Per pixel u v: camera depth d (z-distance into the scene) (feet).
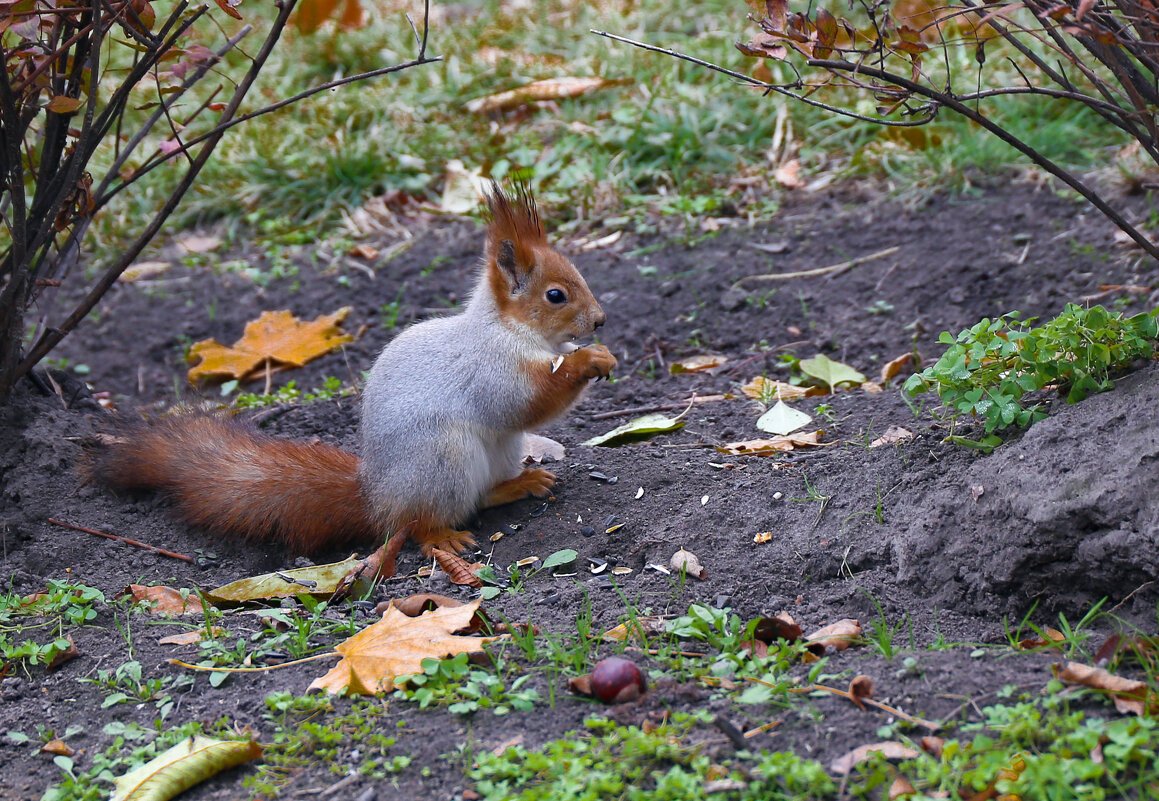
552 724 13.94
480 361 20.36
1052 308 27.25
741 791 12.24
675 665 14.92
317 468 20.95
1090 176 33.27
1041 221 31.78
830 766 12.60
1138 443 15.39
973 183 34.76
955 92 36.86
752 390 25.64
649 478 20.94
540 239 21.12
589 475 21.54
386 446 20.08
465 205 38.78
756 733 13.32
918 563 16.65
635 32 45.68
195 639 16.71
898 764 12.50
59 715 15.19
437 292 34.40
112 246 38.75
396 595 18.34
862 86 16.57
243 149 41.75
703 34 44.39
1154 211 29.76
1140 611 14.87
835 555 17.54
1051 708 12.91
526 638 15.48
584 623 15.84
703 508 19.42
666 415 25.08
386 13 50.21
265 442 21.94
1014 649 14.65
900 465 18.39
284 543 20.72
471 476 20.10
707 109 40.14
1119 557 14.85
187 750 13.74
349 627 16.83
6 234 35.35
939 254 31.37
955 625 15.87
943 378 17.65
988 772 11.73
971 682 13.80
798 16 15.83
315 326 32.81
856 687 13.71
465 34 48.01
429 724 14.19
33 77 19.61
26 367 22.54
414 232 38.32
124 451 21.76
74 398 24.99
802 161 37.93
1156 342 17.25
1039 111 36.17
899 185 35.65
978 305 28.48
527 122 42.11
